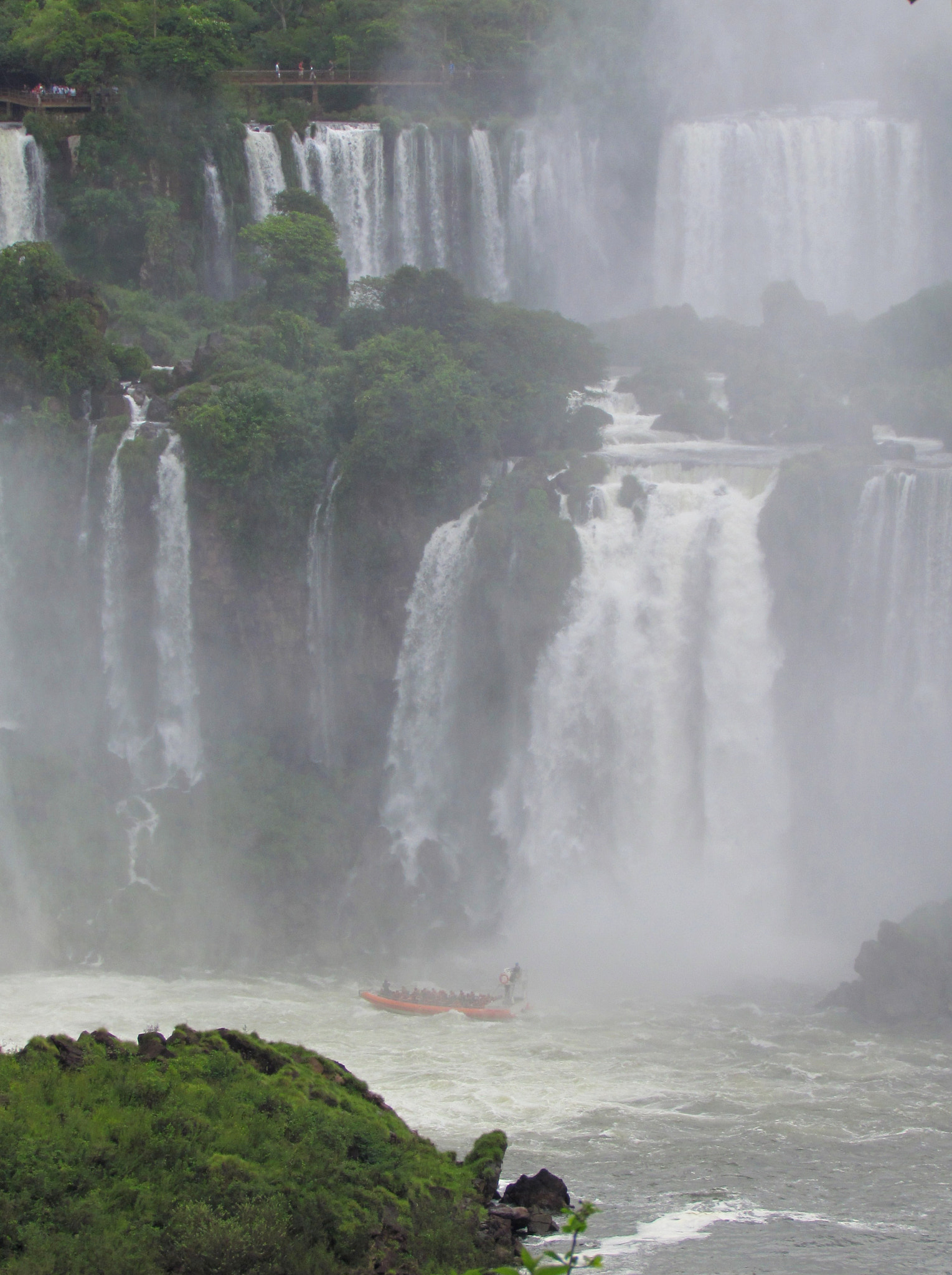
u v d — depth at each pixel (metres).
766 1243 43.91
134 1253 39.34
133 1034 62.56
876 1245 43.91
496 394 86.50
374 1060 59.66
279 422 82.00
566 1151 50.75
